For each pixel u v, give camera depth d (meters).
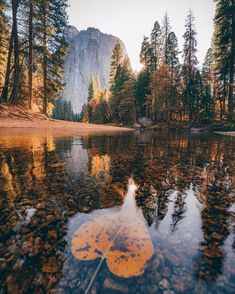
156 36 27.08
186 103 21.73
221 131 14.80
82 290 0.63
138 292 0.63
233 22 15.36
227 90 17.56
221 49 17.00
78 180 1.76
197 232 0.96
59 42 16.28
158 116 24.20
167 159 2.93
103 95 42.62
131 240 0.88
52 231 0.93
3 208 1.16
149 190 1.55
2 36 13.81
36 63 15.62
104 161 2.69
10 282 0.66
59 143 4.60
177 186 1.66
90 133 8.92
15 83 12.81
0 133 6.64
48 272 0.69
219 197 1.42
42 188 1.52
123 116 30.64
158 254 0.79
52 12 15.13
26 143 4.31
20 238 0.87
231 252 0.82
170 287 0.65
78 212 1.13
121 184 1.68
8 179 1.75
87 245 0.83
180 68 22.36
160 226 1.01
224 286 0.66
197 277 0.69
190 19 21.12
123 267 0.72
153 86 22.73
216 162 2.72
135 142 5.65
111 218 1.07
